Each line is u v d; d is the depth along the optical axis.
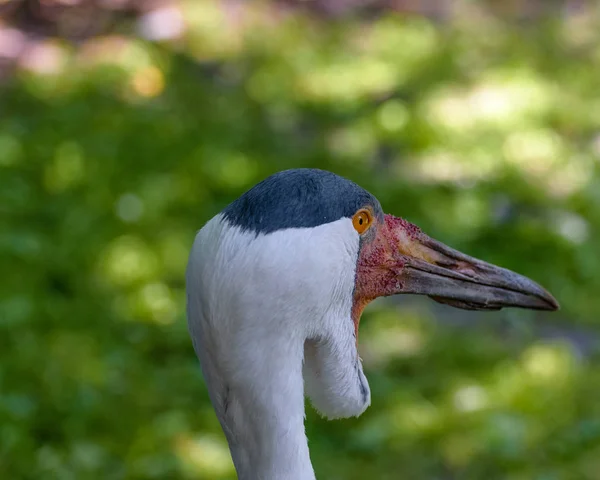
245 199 4.04
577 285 11.65
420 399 9.66
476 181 13.78
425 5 20.52
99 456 8.76
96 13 18.59
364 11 20.27
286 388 4.03
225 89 16.86
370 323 10.82
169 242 11.98
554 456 8.99
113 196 12.99
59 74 16.66
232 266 3.94
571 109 15.98
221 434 9.09
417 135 15.04
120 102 15.95
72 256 11.69
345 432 9.14
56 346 10.08
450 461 8.89
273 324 3.96
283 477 4.07
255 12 19.56
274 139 15.15
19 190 13.11
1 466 8.55
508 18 20.23
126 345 10.32
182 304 10.98
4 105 15.74
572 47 18.78
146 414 9.31
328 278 4.07
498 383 9.89
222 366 4.05
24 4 18.38
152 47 17.88
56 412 9.24
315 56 18.08
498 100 16.06
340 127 15.64
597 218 12.95
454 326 10.90
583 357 10.49
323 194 4.11
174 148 14.38
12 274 11.24
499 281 5.03
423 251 4.94
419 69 17.53
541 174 14.03
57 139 14.49
